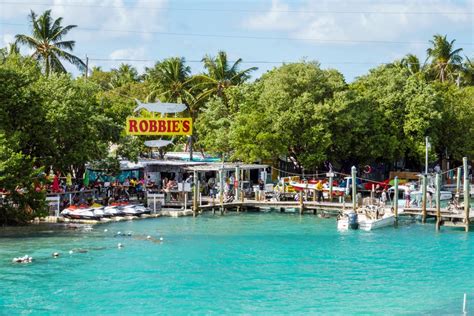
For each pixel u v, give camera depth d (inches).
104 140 3112.7
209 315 1390.3
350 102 3412.9
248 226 2549.2
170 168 3211.1
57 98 2723.9
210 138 3754.9
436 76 4877.0
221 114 3848.4
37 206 2425.0
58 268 1760.6
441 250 2084.2
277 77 3491.6
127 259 1882.4
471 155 4106.8
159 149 3976.4
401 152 3703.3
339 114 3412.9
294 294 1550.2
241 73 4183.1
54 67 3575.3
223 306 1451.8
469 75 4872.0
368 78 3863.2
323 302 1488.7
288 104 3403.1
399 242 2219.5
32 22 3617.1
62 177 2977.4
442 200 3388.3
